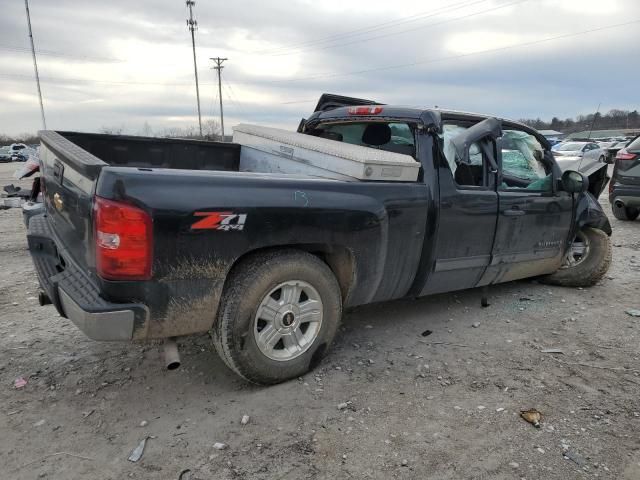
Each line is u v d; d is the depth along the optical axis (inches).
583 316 177.5
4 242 287.7
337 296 128.6
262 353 118.3
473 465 97.2
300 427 108.3
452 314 177.3
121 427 107.4
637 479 93.8
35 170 266.1
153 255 98.4
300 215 115.3
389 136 160.6
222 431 106.6
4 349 142.6
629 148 366.6
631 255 274.4
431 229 144.0
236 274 112.8
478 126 148.4
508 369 136.7
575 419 113.0
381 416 113.0
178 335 108.0
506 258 170.9
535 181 181.0
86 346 145.6
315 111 199.2
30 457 97.3
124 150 170.7
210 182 105.1
